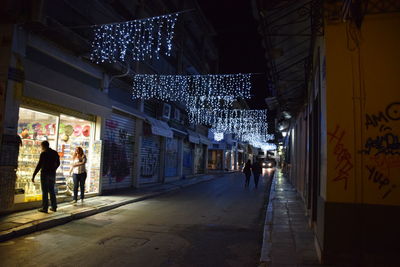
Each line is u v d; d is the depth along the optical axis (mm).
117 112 14297
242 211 10617
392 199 4641
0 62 8109
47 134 9922
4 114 7957
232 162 47469
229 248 6301
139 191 14766
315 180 7684
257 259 5645
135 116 15766
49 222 7555
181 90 21688
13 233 6535
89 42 10969
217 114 33438
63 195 10734
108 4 13289
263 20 6344
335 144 4887
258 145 58062
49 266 5020
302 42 7797
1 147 7883
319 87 6336
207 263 5383
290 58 8805
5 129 7977
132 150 15953
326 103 4988
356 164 4793
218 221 8875
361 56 4930
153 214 9688
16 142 8258
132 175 16000
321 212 5188
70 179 11156
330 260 4766
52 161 8555
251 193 16094
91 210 9305
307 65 8727
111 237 6863
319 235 5398
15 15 7945
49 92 9375
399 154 4680
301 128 13797
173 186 18031
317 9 5406
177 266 5199
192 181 22188
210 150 44000
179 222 8617
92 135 12461
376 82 4855
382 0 4863
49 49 9641
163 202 12320
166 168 20797
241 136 49094
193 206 11453
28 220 7469
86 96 11195
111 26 13219
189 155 26562
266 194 15812
